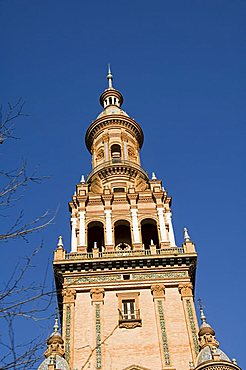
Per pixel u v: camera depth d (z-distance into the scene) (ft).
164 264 156.15
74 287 151.12
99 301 147.74
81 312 145.28
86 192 184.75
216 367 122.83
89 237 177.78
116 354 134.62
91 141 227.61
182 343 136.67
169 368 130.93
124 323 141.49
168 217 176.86
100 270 155.22
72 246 166.71
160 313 143.95
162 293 149.07
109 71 272.10
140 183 197.67
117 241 174.70
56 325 142.10
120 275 154.30
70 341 137.90
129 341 137.69
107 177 199.31
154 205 179.83
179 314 143.84
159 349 135.54
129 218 175.52
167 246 164.76
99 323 142.10
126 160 205.36
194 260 156.87
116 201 181.37
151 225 179.52
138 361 133.08
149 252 160.76
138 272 154.81
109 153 212.64
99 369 131.34
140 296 149.28
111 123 225.56
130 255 158.81
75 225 174.81
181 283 151.64
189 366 130.72
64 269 155.43
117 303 147.54
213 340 133.39
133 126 226.99
